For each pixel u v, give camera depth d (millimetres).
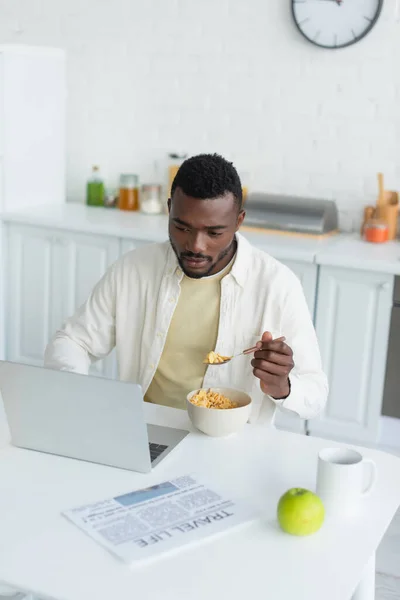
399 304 3156
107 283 2094
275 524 1401
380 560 2713
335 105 3676
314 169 3770
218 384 1983
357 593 1508
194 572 1253
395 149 3615
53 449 1646
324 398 1893
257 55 3766
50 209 3941
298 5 3613
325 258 3199
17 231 3801
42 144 3967
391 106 3584
